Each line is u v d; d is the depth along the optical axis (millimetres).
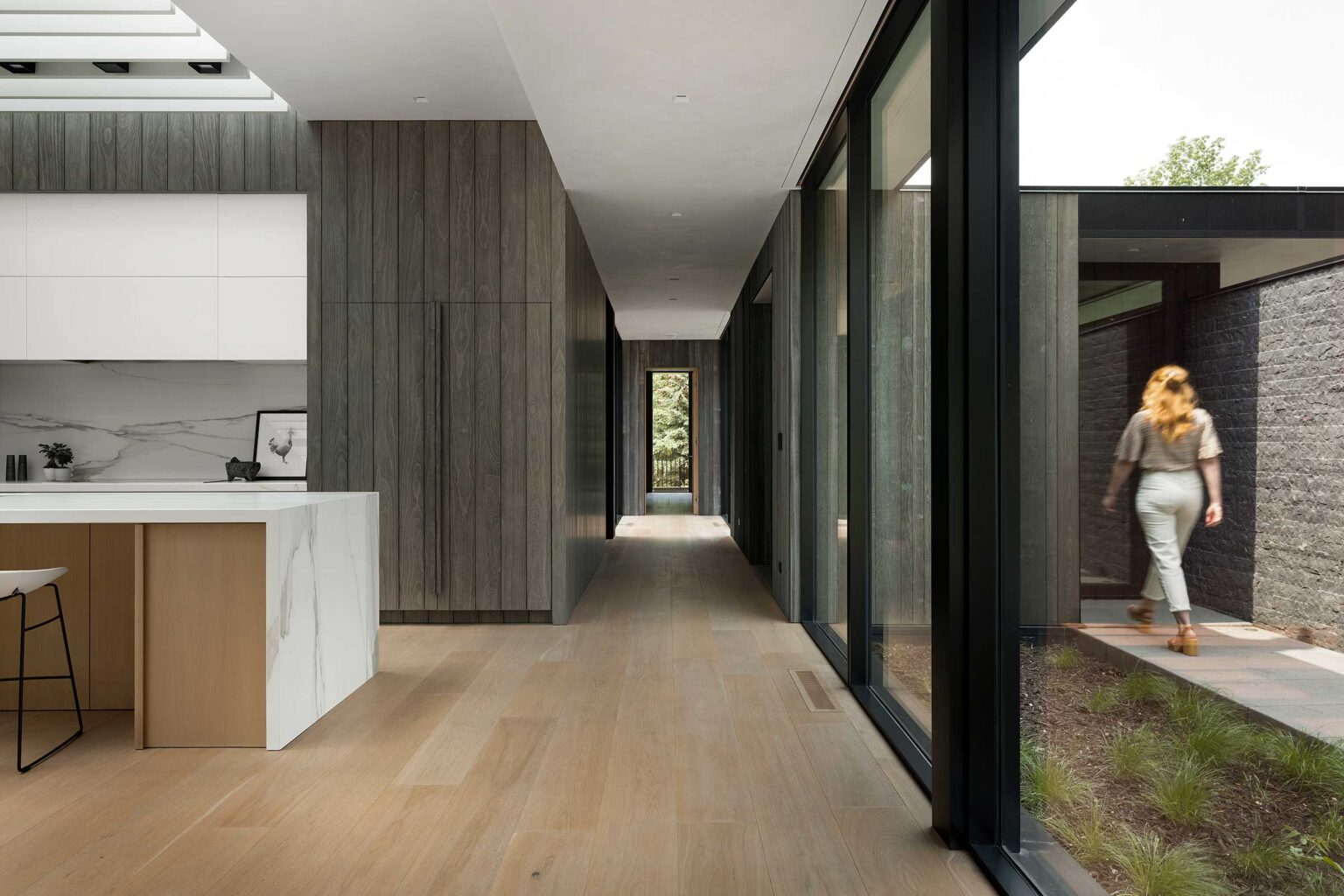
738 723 3102
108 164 4918
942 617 2191
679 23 3018
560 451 4832
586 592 5945
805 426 4828
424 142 4836
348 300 4840
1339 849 1035
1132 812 1542
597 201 5152
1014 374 2047
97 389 5488
